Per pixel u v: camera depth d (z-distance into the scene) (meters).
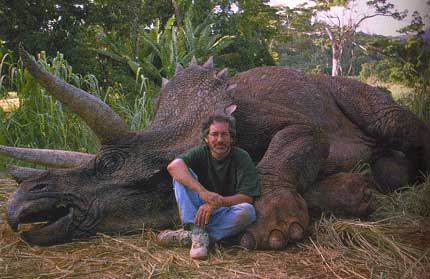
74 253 3.62
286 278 3.20
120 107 8.00
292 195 3.80
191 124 4.19
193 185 3.56
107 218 3.88
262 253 3.57
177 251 3.62
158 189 4.01
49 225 3.77
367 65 20.33
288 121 4.37
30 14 15.73
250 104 4.46
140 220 3.95
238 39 20.19
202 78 4.48
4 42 15.52
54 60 7.75
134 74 15.58
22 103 7.27
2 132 7.01
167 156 4.01
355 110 5.43
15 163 6.39
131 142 4.05
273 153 4.07
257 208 3.68
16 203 3.67
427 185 4.19
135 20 17.91
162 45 14.91
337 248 3.65
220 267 3.36
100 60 16.59
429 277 3.18
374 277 3.21
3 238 3.92
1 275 3.27
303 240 3.77
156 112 4.64
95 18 16.97
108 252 3.62
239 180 3.67
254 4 24.06
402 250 3.59
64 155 4.14
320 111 5.16
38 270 3.36
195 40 16.39
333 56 34.03
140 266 3.38
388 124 5.30
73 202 3.81
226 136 3.66
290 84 5.14
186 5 19.95
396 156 5.57
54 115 7.14
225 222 3.60
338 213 4.24
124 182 3.93
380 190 5.43
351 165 5.14
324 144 4.42
